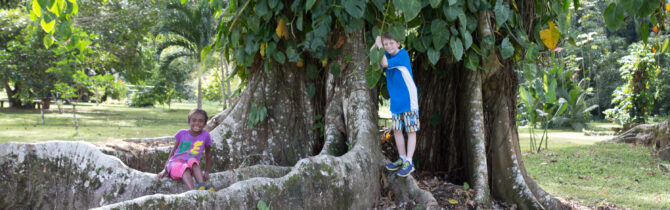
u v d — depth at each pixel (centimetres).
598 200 504
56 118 1584
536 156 850
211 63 1742
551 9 435
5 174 380
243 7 392
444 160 495
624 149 944
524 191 432
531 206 424
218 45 454
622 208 470
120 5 1556
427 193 376
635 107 1214
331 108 430
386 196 393
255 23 402
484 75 443
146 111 2291
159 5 1542
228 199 289
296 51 419
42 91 1286
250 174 363
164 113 2142
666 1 361
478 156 430
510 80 447
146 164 421
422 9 391
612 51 2380
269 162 437
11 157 384
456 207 386
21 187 381
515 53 444
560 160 797
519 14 414
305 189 328
